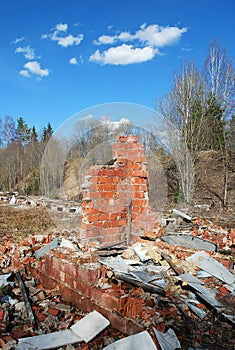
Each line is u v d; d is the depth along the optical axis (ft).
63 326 9.50
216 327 9.08
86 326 9.15
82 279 10.74
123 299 9.34
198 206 41.93
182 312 9.65
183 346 8.11
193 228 23.16
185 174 26.68
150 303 9.97
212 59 77.00
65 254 12.19
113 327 9.23
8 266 15.05
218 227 25.31
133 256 14.66
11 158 95.40
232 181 55.72
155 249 14.85
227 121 61.11
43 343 8.43
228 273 12.94
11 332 9.09
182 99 48.73
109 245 17.29
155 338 8.13
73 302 10.96
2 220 32.04
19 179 91.86
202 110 58.23
